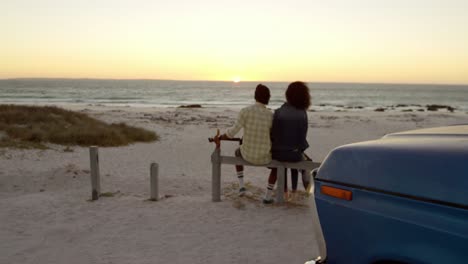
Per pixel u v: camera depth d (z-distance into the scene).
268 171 10.94
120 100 75.25
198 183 9.28
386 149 2.35
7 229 5.46
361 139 20.59
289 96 5.75
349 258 2.42
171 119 31.00
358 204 2.36
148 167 11.59
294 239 4.93
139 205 6.63
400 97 110.56
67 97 81.31
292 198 6.50
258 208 6.18
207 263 4.27
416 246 2.03
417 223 2.03
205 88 173.12
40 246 4.82
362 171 2.39
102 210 6.36
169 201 6.88
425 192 2.05
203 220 5.70
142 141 17.38
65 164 11.28
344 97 106.12
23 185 8.80
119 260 4.38
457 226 1.88
